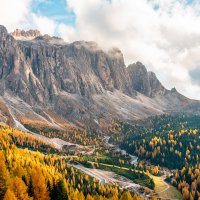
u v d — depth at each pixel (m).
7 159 145.38
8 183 103.94
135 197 129.62
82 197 131.88
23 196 102.50
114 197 137.88
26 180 117.44
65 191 110.75
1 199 99.31
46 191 111.88
